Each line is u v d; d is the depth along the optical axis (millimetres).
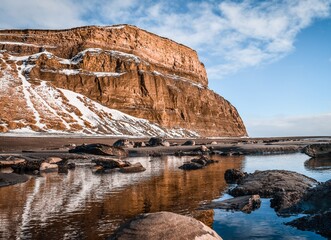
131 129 95688
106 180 20281
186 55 157875
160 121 112438
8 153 40312
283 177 15898
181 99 126562
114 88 108062
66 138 69188
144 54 135500
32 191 16281
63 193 15648
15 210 12117
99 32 127375
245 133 153250
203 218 10664
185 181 19344
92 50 118438
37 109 84000
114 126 93125
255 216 10805
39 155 37219
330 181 11727
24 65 105875
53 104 89938
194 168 26547
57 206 12773
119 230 6715
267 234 8953
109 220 10641
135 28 137375
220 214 11133
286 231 9188
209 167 27375
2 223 10344
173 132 110938
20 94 87125
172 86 127375
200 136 119688
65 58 118250
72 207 12578
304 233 8984
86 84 105625
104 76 108875
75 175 23094
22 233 9305
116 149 42062
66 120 85062
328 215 9336
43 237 8938
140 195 14945
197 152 47844
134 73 115188
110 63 116250
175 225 6633
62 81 103500
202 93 139125
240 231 9273
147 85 115000
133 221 6906
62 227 9875
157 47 143500
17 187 17625
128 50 130625
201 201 13375
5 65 102000
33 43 121312
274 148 48688
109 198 14312
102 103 104875
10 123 73500
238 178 19328
